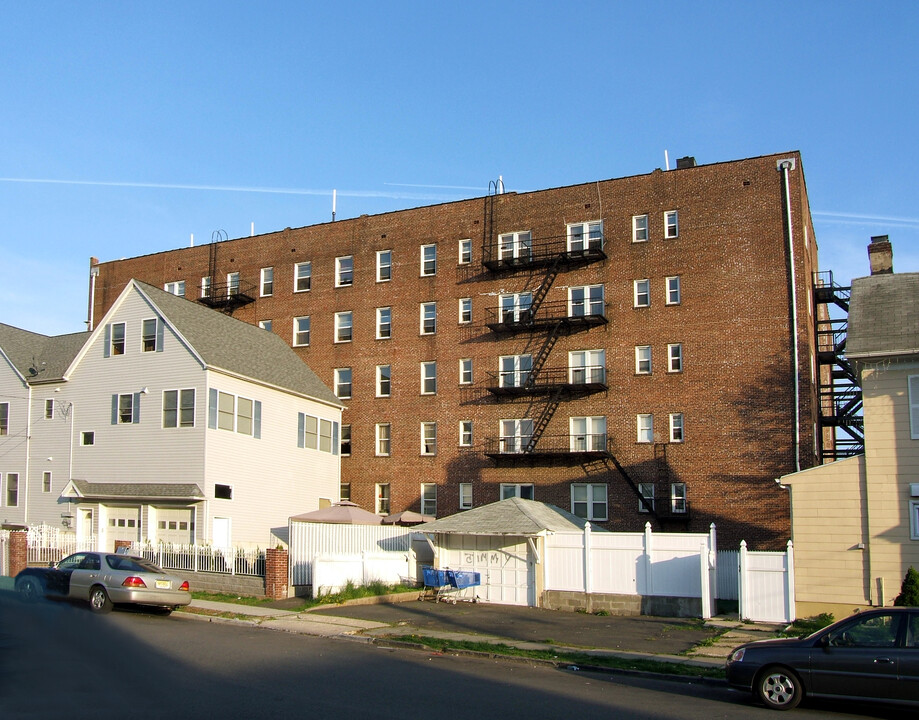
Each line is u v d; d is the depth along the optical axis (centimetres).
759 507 4116
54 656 1625
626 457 4441
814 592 2748
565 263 4731
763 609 2770
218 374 3953
